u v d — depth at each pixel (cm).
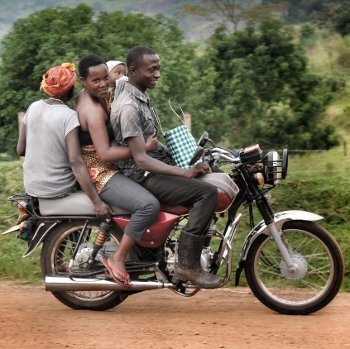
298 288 945
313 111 1780
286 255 841
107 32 1748
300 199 1180
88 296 858
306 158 1695
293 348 724
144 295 938
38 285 985
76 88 1594
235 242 1063
